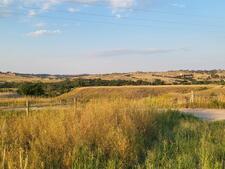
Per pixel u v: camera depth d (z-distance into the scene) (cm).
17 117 1402
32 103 3816
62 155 1012
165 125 1808
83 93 8250
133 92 8175
